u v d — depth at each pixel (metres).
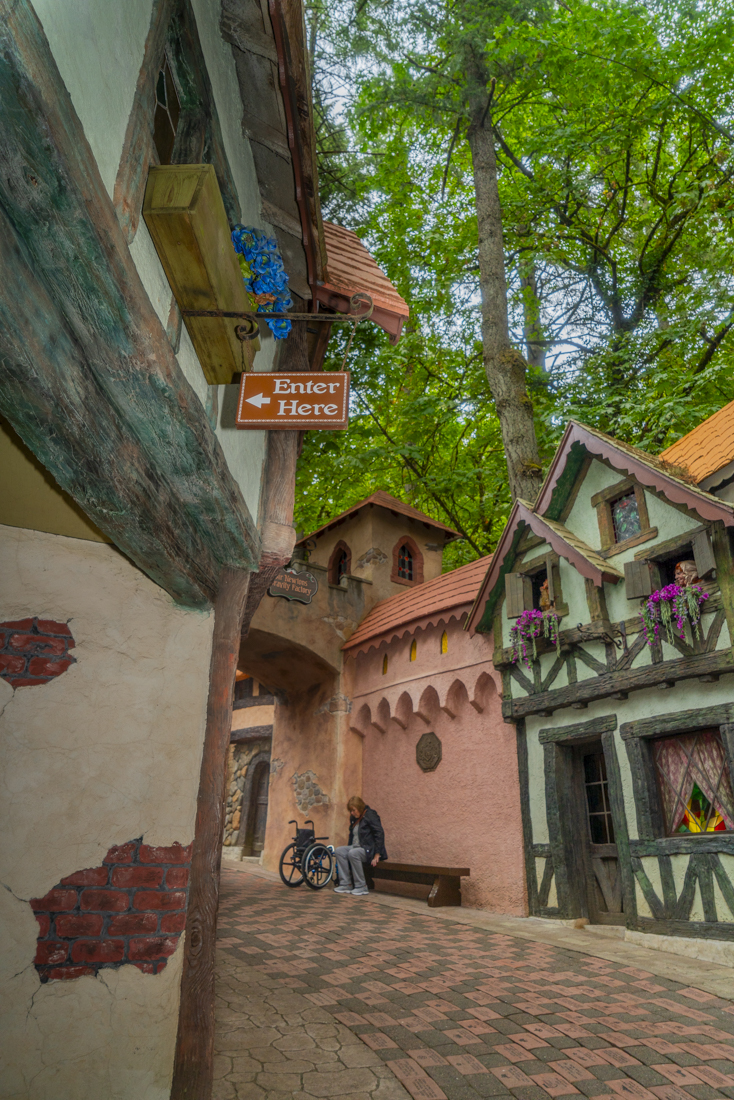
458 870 9.46
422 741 11.45
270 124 5.09
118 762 3.63
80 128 2.00
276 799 14.51
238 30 4.45
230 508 4.07
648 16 13.49
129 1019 3.29
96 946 3.33
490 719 10.12
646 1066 4.11
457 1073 3.97
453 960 6.41
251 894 10.29
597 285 16.95
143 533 3.19
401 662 12.18
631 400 12.55
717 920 6.63
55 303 2.28
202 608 4.14
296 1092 3.62
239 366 3.67
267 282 4.25
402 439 16.38
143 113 2.82
